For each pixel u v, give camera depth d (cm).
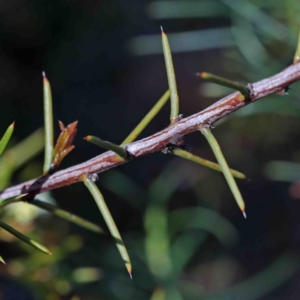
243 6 36
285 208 54
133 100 60
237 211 54
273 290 48
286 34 36
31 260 26
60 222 37
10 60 56
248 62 39
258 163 53
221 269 49
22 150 26
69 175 18
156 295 30
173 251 35
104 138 57
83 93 58
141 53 52
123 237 40
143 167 56
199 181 54
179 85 58
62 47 58
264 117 49
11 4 55
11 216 25
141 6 60
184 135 17
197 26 57
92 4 58
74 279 28
